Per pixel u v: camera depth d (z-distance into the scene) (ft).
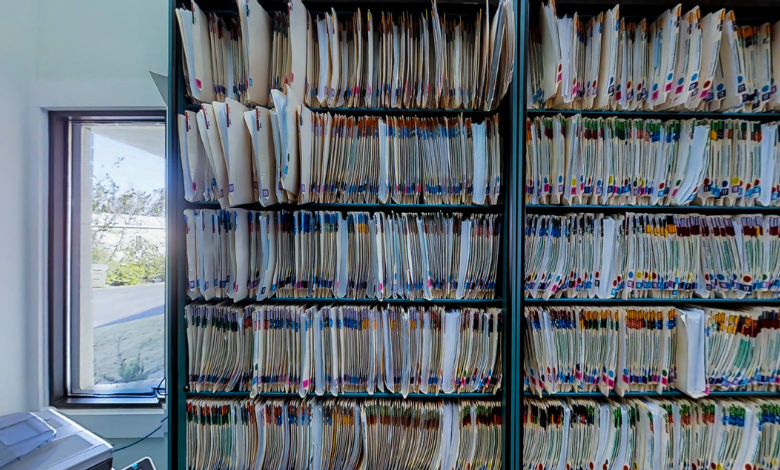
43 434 2.62
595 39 2.89
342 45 3.04
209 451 2.96
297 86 2.78
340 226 2.99
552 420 2.97
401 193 3.04
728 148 2.97
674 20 2.79
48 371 3.67
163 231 3.91
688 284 2.99
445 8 2.93
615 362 3.00
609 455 2.96
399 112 3.13
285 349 2.99
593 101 2.97
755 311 3.03
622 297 3.01
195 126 2.75
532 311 2.95
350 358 3.03
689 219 3.00
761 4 2.83
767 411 2.95
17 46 3.43
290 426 3.01
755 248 2.98
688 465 2.96
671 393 3.02
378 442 3.04
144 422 3.71
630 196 3.01
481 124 2.98
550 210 3.23
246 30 2.68
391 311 3.01
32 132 3.54
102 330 3.90
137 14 3.64
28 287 3.53
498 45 2.60
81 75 3.63
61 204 3.74
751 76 2.99
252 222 2.99
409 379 3.00
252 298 3.07
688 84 2.82
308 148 2.85
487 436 3.01
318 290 3.02
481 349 3.01
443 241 3.03
